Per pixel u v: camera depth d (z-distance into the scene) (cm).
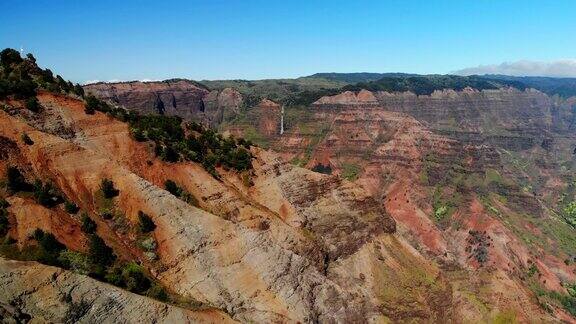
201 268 7312
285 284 7788
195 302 6669
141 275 6444
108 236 6950
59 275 5525
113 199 7575
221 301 7075
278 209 10250
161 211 7656
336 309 8400
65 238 6400
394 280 10381
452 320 10838
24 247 5978
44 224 6328
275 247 8125
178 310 6125
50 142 7612
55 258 6009
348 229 10812
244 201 9406
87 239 6631
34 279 5341
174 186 8688
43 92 8919
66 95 9306
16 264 5419
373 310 9462
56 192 6969
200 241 7575
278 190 10619
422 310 10038
